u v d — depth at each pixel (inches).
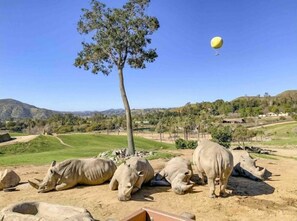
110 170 458.9
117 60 870.4
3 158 933.2
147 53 890.7
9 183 464.8
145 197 382.3
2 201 397.7
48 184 430.9
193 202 362.6
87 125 4131.4
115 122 4210.1
